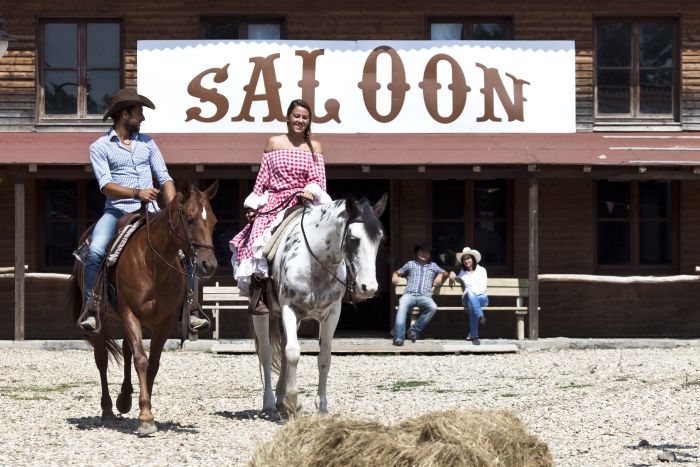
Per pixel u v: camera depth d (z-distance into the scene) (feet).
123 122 33.01
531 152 60.34
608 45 66.03
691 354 55.77
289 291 31.86
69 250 65.26
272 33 65.82
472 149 60.70
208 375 47.50
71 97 65.41
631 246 65.72
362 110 63.57
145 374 30.55
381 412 35.70
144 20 64.90
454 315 64.69
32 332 64.54
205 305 64.75
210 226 30.35
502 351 57.16
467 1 65.31
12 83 64.90
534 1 65.36
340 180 67.87
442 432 21.68
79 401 38.58
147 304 30.91
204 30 65.57
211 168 59.72
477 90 63.82
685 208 65.36
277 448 21.99
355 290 29.86
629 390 40.86
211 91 63.10
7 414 35.06
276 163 33.88
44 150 60.18
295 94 63.41
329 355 32.76
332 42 63.77
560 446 28.91
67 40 65.41
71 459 26.78
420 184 65.36
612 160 59.47
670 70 66.23
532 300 59.82
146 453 27.58
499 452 21.68
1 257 64.44
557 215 65.41
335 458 21.42
